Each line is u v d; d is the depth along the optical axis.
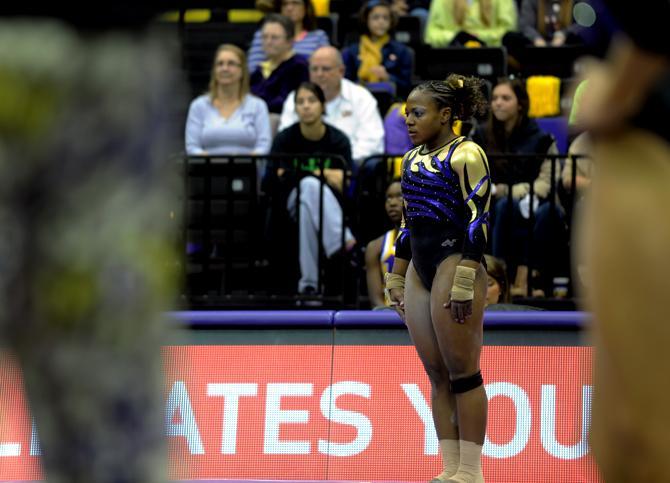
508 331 18.08
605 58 6.36
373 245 21.94
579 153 22.34
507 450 17.44
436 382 14.93
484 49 31.86
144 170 6.12
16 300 5.96
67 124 5.97
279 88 27.86
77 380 5.88
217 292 24.14
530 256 21.75
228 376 18.27
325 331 18.47
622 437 6.28
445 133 14.64
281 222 22.61
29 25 5.96
